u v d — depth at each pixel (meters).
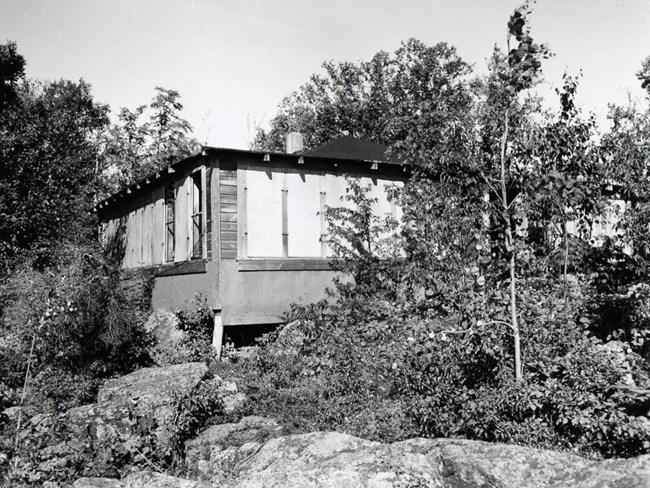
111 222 19.59
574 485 3.26
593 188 7.81
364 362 7.78
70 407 8.05
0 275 14.89
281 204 12.39
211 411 7.60
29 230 16.69
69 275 10.02
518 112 6.33
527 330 5.77
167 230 14.84
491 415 5.02
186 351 10.66
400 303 10.10
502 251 6.29
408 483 3.69
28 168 17.22
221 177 11.86
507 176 6.47
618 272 8.71
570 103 8.09
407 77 39.56
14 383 8.89
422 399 5.82
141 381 7.74
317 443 4.73
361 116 40.56
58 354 9.13
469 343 5.88
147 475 4.21
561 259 7.48
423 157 8.90
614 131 8.91
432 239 9.12
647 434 4.47
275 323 12.28
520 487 3.44
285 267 12.24
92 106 34.12
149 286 15.16
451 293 7.95
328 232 12.57
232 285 11.74
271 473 4.00
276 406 7.71
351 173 13.23
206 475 5.88
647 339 7.12
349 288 12.12
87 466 5.86
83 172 20.34
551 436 4.89
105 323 9.79
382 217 13.45
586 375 5.18
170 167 13.55
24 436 6.15
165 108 33.56
